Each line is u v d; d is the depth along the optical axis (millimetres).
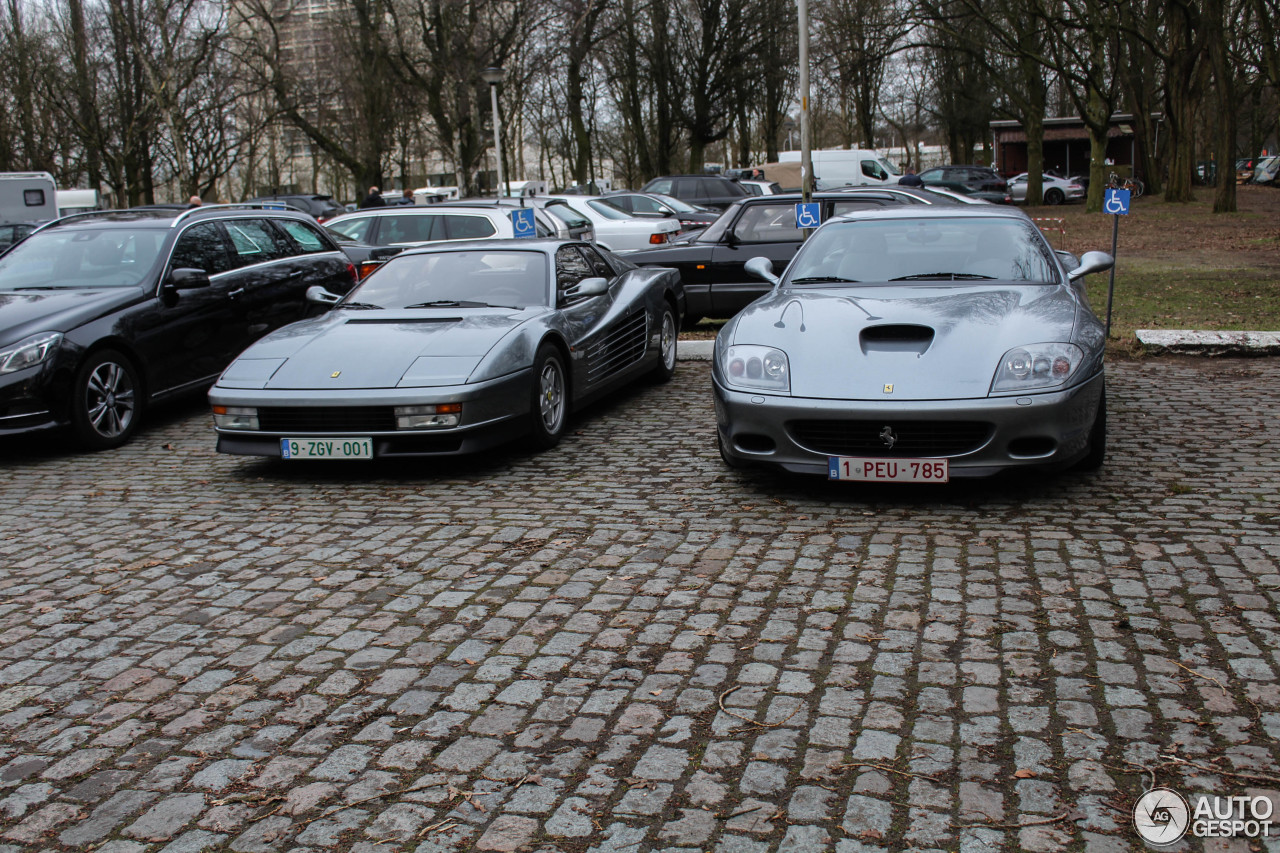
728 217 10719
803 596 3820
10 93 33844
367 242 12398
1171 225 25188
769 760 2725
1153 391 7223
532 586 4051
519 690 3180
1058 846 2330
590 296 6883
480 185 34469
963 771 2635
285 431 5762
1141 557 4051
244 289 8445
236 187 56156
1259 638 3301
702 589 3938
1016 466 4668
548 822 2496
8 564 4605
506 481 5672
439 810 2566
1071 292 5539
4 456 6883
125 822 2568
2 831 2547
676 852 2361
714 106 43594
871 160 34156
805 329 5180
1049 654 3256
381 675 3326
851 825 2434
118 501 5633
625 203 23797
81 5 33469
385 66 38312
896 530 4520
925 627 3500
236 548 4707
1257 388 7180
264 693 3234
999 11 30766
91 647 3646
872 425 4754
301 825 2527
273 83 37906
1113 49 32594
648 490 5355
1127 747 2709
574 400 6773
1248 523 4387
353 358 5926
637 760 2754
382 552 4551
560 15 37188
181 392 7773
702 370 9062
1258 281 13453
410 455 5684
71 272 7750
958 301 5324
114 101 34875
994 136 55062
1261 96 52938
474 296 6895
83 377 6789
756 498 5113
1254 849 2287
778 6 41312
